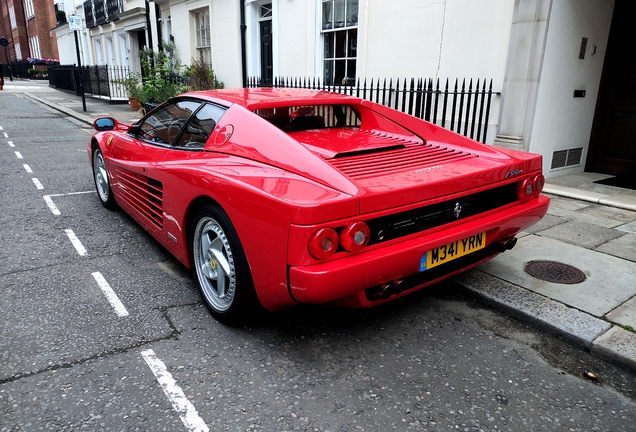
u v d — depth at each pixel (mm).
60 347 2592
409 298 3365
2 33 52969
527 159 3129
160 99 12500
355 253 2281
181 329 2824
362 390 2338
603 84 6547
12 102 18031
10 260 3760
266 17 10750
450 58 6648
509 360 2639
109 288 3318
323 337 2811
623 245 4152
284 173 2504
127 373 2391
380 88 7852
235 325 2885
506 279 3486
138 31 18094
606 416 2217
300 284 2201
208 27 12953
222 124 3096
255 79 10812
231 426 2059
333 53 8883
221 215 2648
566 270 3637
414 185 2432
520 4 5605
